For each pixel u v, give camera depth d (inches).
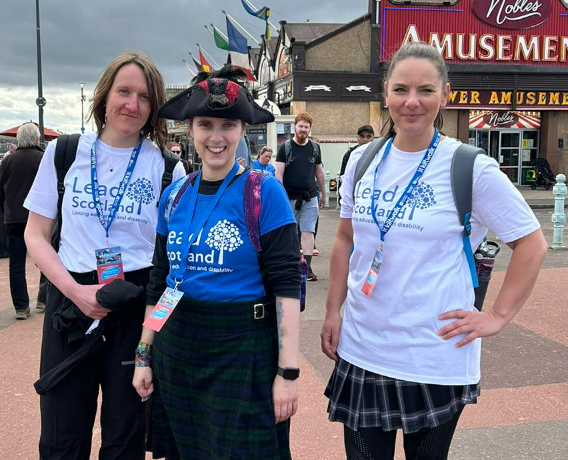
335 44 757.9
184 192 78.4
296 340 73.2
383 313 73.7
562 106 811.4
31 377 150.7
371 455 76.2
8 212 200.7
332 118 765.3
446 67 74.6
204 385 74.5
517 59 793.6
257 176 74.5
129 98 84.0
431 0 776.9
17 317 206.8
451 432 76.3
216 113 71.6
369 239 75.7
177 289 75.2
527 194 751.1
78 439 83.0
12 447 115.0
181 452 78.4
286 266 72.6
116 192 86.0
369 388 75.8
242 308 73.0
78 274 84.7
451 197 71.4
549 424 122.6
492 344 171.6
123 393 84.6
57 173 85.4
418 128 72.1
